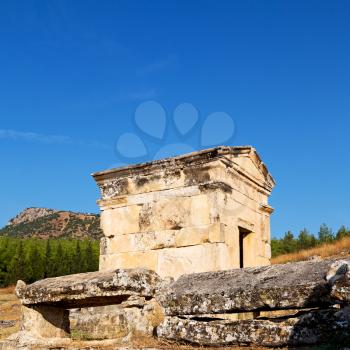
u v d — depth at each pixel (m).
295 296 5.93
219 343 6.28
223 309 6.41
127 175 13.67
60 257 75.19
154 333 7.18
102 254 13.55
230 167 12.70
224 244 11.91
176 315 6.84
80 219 169.00
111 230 13.57
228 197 12.44
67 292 7.84
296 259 28.09
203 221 12.13
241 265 13.58
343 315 5.54
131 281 7.41
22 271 68.00
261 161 14.12
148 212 13.04
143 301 7.43
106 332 11.66
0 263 70.19
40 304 8.36
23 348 7.81
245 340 6.10
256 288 6.26
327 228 66.44
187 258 12.16
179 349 6.35
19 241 77.06
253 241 13.59
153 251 12.73
